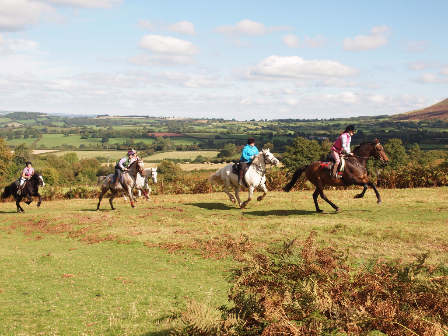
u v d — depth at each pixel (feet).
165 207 50.34
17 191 59.41
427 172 66.95
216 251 27.66
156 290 20.43
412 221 32.37
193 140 493.36
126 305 18.08
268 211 43.47
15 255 30.45
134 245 31.81
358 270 14.12
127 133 600.80
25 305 18.61
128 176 51.62
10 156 216.95
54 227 42.65
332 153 39.27
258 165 45.78
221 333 10.41
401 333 10.85
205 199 60.08
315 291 11.57
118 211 50.11
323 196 40.50
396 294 12.37
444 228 28.45
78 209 57.62
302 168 42.68
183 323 11.32
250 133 567.59
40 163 285.43
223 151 365.61
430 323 11.10
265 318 11.30
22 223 47.01
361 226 29.76
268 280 12.92
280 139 429.79
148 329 14.78
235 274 13.61
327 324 10.69
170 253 28.86
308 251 14.21
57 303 18.81
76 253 30.60
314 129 629.10
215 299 18.04
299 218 36.35
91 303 18.63
